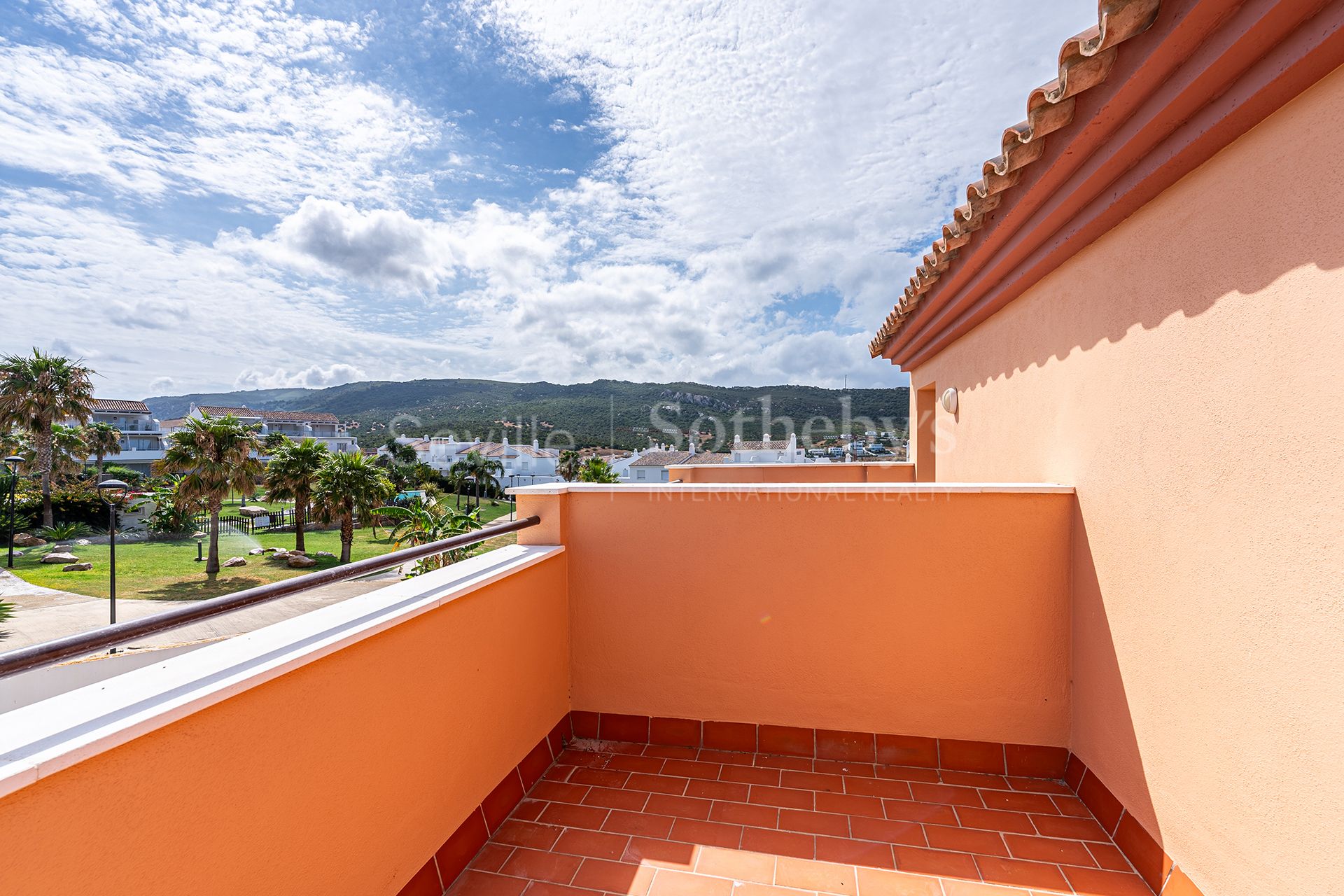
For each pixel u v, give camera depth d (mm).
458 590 2105
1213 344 1686
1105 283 2277
